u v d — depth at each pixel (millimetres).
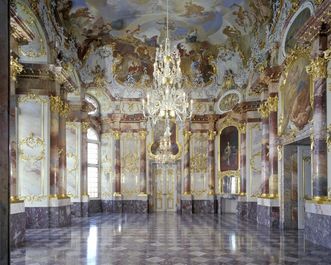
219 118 24125
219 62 24062
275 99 15219
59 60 15922
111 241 11430
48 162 14594
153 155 24938
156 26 22625
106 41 23281
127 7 19844
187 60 24453
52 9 16047
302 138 12195
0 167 1854
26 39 10992
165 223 17156
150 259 8594
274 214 14898
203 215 22062
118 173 24562
